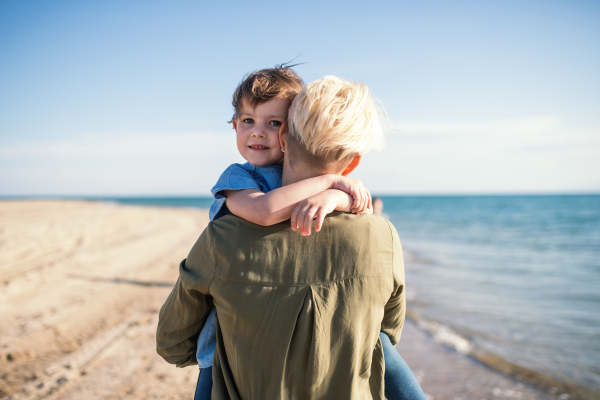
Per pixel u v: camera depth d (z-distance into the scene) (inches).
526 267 463.8
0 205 1262.3
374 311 40.6
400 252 44.3
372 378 45.1
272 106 47.4
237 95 50.8
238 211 40.4
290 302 37.7
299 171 42.8
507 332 217.6
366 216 41.9
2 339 164.6
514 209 2123.5
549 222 1284.4
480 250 628.1
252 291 37.9
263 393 38.3
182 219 949.8
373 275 40.2
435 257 530.3
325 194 38.6
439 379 157.6
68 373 139.3
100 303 215.6
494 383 155.1
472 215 1675.7
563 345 198.1
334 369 38.9
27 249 355.9
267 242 38.6
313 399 38.7
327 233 39.4
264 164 49.1
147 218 886.4
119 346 161.6
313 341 37.4
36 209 1035.3
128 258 347.6
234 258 38.4
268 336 37.8
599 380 157.1
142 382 134.1
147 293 236.4
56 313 197.0
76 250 366.0
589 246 694.5
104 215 883.4
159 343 47.9
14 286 235.0
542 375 162.4
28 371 140.3
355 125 40.8
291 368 37.9
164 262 335.0
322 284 38.4
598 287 343.9
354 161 44.9
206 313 46.4
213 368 42.9
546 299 300.0
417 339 201.8
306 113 40.5
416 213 1856.5
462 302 280.2
